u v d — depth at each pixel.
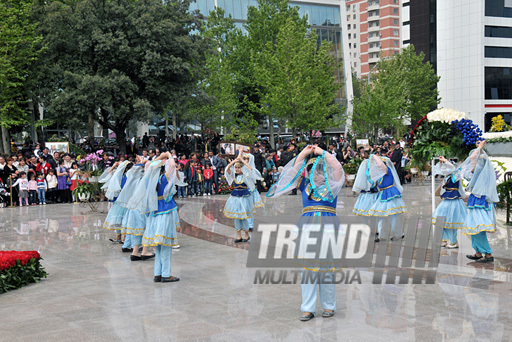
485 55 70.00
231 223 13.68
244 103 40.19
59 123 28.06
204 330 5.22
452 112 10.17
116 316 5.75
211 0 48.09
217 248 10.11
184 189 21.98
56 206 18.73
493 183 8.25
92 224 13.88
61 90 26.17
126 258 9.34
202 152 27.33
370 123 44.28
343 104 55.88
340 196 19.88
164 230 7.19
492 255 8.89
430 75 56.97
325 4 55.38
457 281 7.12
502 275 7.45
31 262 7.48
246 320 5.53
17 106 26.56
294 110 35.19
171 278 7.40
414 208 14.95
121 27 25.59
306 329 5.20
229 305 6.12
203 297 6.50
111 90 24.16
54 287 7.18
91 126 30.17
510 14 70.81
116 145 29.53
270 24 38.06
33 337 5.10
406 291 6.62
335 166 5.56
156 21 25.97
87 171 17.12
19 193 18.78
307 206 5.70
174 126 37.09
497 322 5.31
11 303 6.41
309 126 35.62
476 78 70.00
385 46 107.69
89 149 27.41
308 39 36.44
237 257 9.16
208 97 28.61
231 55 37.25
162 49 25.94
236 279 7.46
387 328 5.19
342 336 4.98
